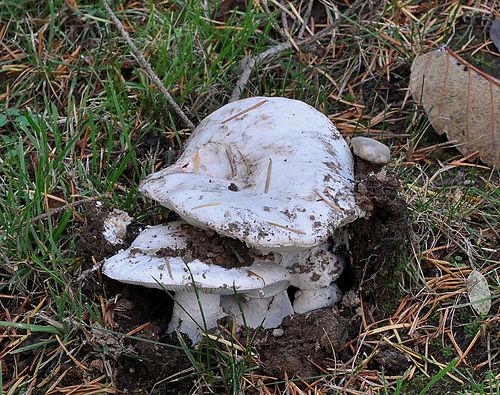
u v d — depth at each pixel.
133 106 0.93
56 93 0.95
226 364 0.76
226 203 0.73
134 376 0.77
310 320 0.77
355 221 0.78
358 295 0.80
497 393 0.73
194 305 0.76
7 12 0.99
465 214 0.85
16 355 0.78
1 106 0.94
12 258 0.82
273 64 0.97
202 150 0.79
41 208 0.85
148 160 0.89
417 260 0.82
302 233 0.72
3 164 0.88
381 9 1.00
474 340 0.78
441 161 0.91
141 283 0.74
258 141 0.78
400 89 0.95
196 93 0.94
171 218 0.84
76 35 0.99
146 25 0.97
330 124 0.80
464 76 0.89
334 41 0.98
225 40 0.96
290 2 1.01
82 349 0.78
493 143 0.89
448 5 1.01
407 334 0.79
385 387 0.73
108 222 0.80
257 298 0.77
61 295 0.80
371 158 0.78
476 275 0.81
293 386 0.76
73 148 0.89
